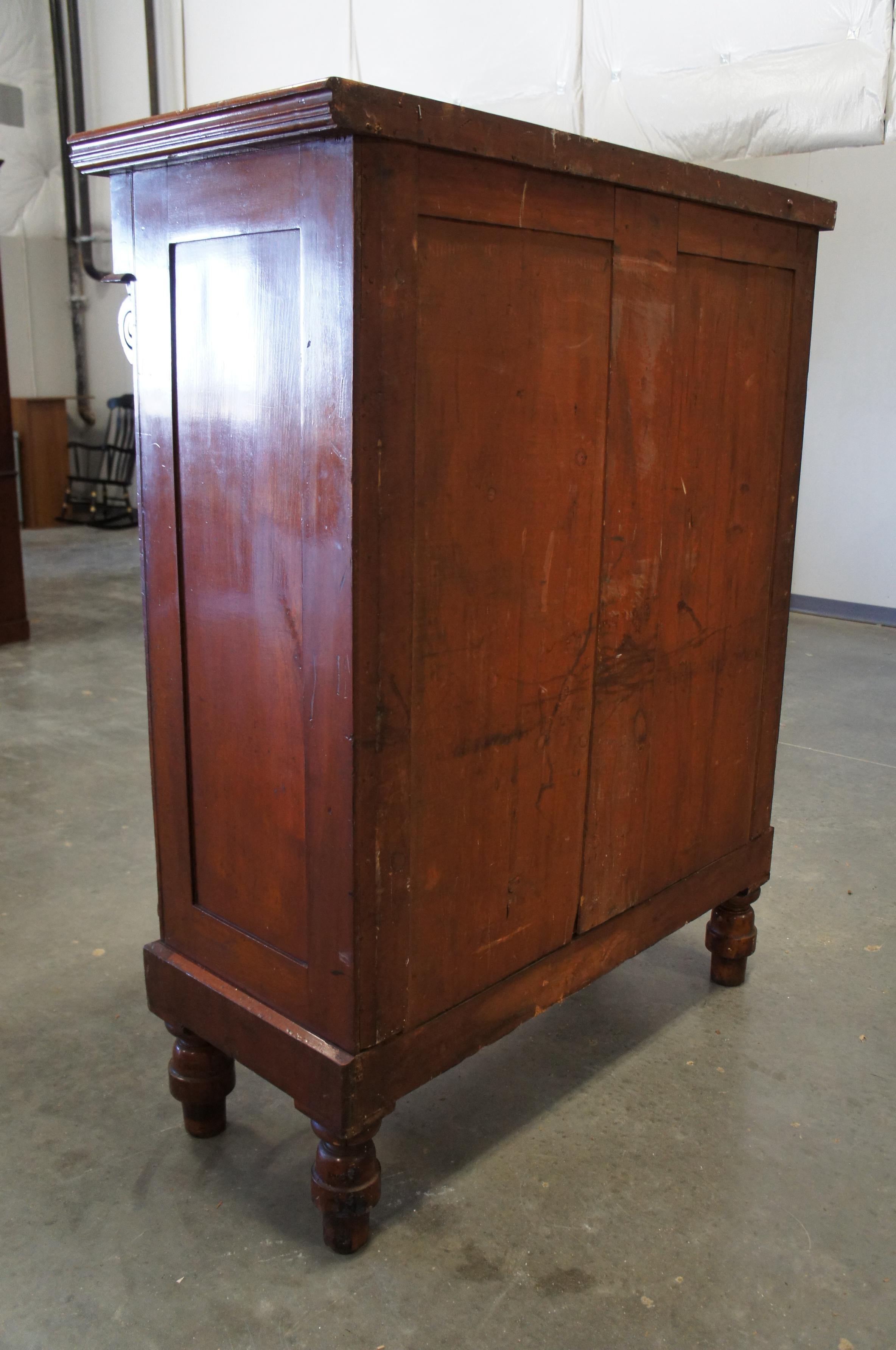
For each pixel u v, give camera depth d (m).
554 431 1.61
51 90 8.99
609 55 5.25
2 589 5.27
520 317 1.50
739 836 2.30
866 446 6.10
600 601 1.78
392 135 1.24
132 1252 1.69
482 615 1.57
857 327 6.00
